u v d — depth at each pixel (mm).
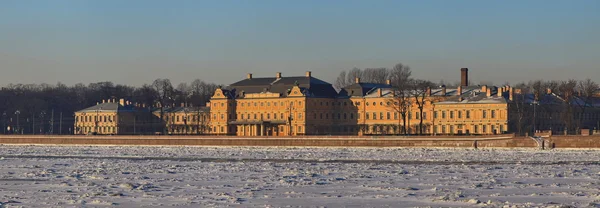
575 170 167250
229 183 143625
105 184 142750
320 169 176625
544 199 116875
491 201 114812
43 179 154250
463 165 187125
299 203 114875
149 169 177875
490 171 167250
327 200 117688
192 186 137375
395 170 172250
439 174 160750
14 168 185250
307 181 145625
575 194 121938
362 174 161500
